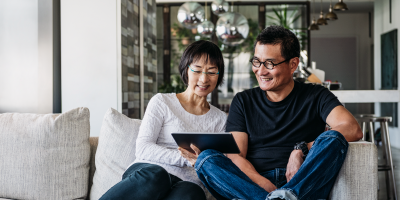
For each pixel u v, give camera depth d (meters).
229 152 1.42
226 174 1.33
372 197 1.36
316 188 1.29
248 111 1.72
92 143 1.99
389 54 6.59
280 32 1.61
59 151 1.76
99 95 3.05
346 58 8.45
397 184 3.48
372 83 8.37
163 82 7.05
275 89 1.64
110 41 3.04
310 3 7.07
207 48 1.75
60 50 3.11
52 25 3.00
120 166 1.76
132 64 3.55
